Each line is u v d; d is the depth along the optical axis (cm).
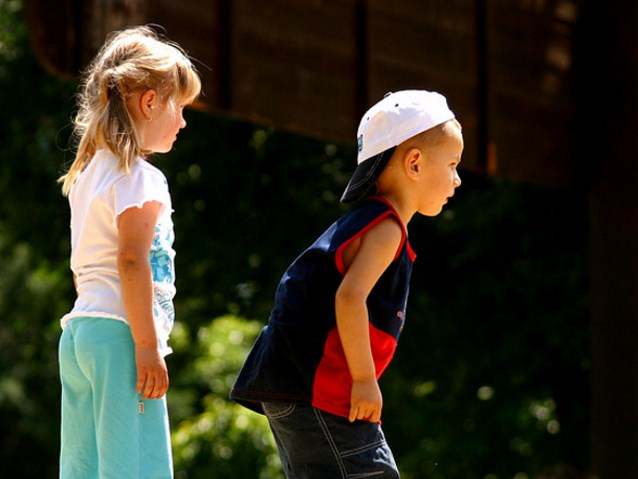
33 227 4931
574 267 3944
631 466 3017
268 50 2619
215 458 5328
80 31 2316
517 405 4272
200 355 6738
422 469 4506
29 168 4806
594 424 3111
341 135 2761
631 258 3084
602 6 3200
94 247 1282
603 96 3188
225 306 4791
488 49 3042
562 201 3997
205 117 4425
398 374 4328
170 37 2431
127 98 1295
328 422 1226
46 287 7781
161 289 1291
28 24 2288
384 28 2831
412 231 4228
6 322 7894
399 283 1252
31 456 7812
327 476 1230
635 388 3031
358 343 1195
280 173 4447
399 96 1305
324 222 4388
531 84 3147
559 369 4184
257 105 2592
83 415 1298
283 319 1245
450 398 4347
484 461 4453
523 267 4038
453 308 4197
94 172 1302
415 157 1276
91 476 1295
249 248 4534
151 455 1264
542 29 3178
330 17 2747
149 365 1238
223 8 2545
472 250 4047
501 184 3959
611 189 3144
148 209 1262
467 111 3012
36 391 7994
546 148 3166
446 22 2972
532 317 4100
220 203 4531
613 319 3084
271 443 5341
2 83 4738
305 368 1230
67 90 4612
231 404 5594
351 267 1215
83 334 1266
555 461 4234
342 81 2766
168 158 4447
